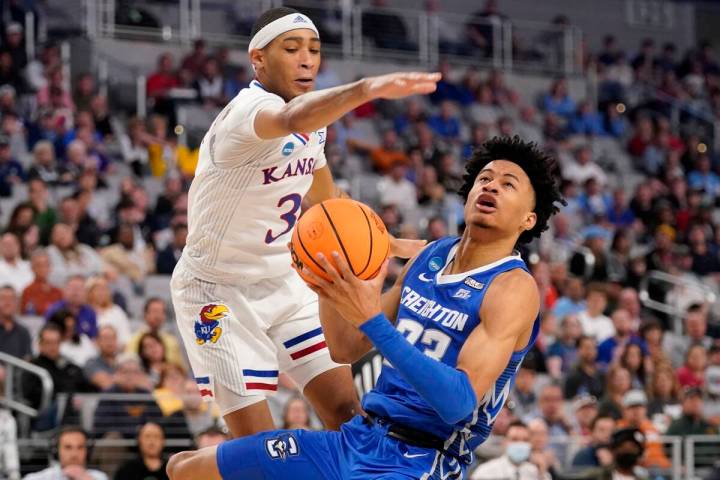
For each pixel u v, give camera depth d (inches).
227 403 507.2
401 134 1852.9
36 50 1829.5
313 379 519.8
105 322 1097.4
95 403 941.2
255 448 465.7
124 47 1898.4
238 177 485.1
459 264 461.4
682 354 1392.7
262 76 494.6
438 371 411.2
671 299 1524.4
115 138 1620.3
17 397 956.6
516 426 911.0
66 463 831.7
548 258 1518.2
